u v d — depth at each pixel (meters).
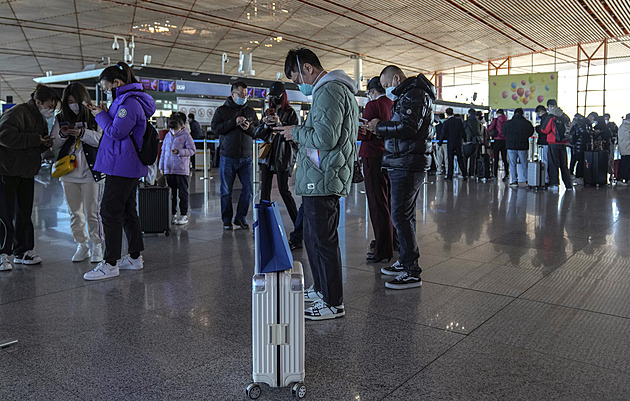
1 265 4.28
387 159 3.68
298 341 2.16
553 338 2.74
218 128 5.91
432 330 2.88
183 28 18.66
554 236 5.50
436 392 2.16
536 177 10.17
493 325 2.94
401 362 2.46
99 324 3.01
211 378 2.31
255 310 2.14
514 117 10.65
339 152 3.01
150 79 9.69
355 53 25.00
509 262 4.43
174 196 6.68
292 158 5.04
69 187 4.51
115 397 2.14
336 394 2.15
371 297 3.51
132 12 16.23
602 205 7.89
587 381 2.24
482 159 12.30
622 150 10.95
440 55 26.58
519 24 20.20
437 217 6.86
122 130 3.83
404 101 3.53
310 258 3.38
